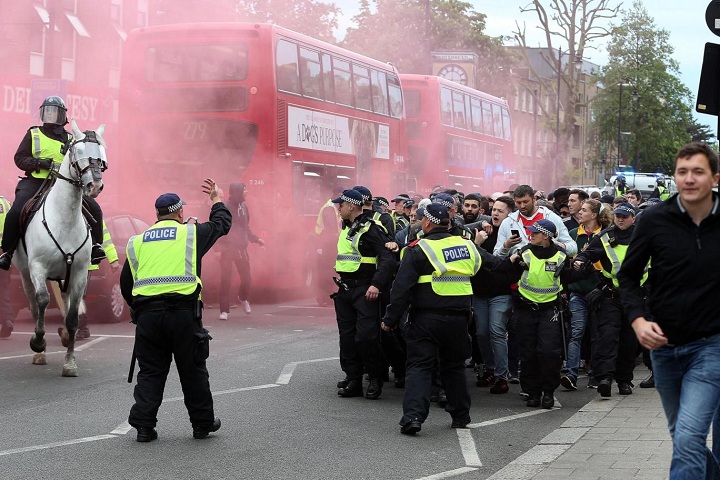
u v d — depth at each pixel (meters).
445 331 8.70
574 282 10.66
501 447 8.30
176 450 7.79
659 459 7.43
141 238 8.09
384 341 10.70
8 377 10.89
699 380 5.29
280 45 18.48
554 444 8.24
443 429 8.98
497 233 11.60
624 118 88.75
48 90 17.42
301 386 10.88
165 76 18.50
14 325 15.53
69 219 11.06
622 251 10.59
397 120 24.44
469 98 29.70
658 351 5.51
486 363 11.24
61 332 11.36
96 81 34.50
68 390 10.16
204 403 8.16
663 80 88.50
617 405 10.16
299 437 8.41
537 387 10.28
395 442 8.35
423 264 8.65
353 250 10.29
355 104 21.83
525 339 10.23
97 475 6.96
